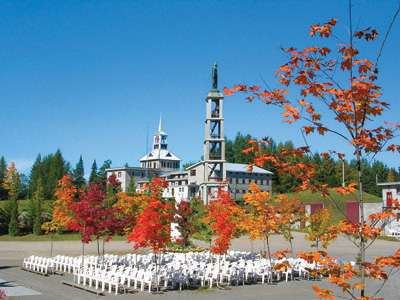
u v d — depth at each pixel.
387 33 7.34
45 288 23.83
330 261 7.54
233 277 27.41
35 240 57.34
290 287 25.67
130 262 31.27
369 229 7.32
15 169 118.94
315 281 28.22
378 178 120.06
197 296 22.47
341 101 7.88
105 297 21.67
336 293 23.66
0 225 61.03
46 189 117.06
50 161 137.88
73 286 24.55
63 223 34.06
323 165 8.08
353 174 94.88
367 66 7.53
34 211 63.38
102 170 123.06
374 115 7.65
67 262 30.91
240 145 157.38
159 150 138.50
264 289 24.92
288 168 7.76
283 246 52.03
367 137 7.82
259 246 51.75
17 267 32.94
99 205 31.61
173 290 24.06
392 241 56.78
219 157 83.94
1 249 45.56
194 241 56.06
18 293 22.06
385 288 25.56
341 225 7.91
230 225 26.91
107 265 31.48
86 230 29.58
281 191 112.62
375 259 7.41
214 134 83.50
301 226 71.94
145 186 35.81
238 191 106.88
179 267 27.42
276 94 7.54
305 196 101.56
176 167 138.38
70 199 33.72
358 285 6.97
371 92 7.63
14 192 63.97
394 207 7.73
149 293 23.00
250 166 7.92
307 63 7.43
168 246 44.16
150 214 22.78
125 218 32.84
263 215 28.06
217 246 27.30
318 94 7.63
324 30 7.41
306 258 7.37
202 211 59.81
